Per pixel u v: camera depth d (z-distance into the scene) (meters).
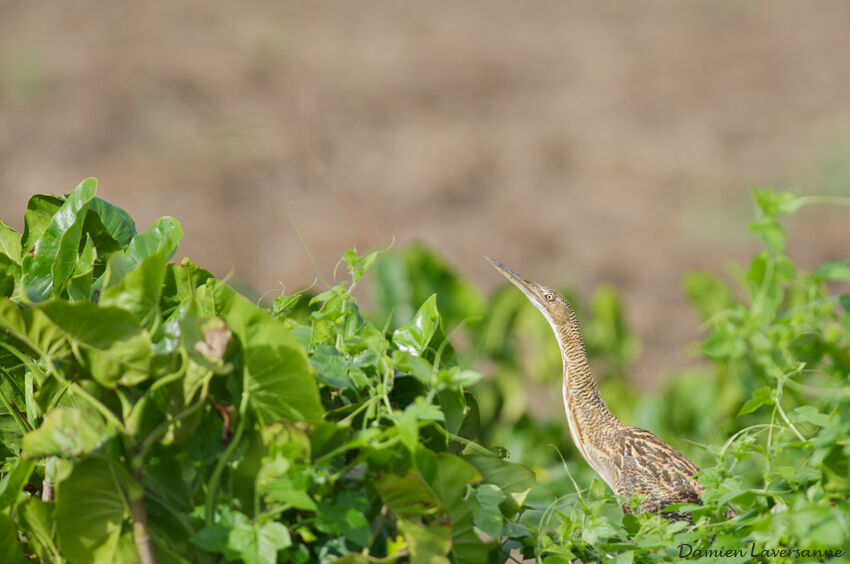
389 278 11.80
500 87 38.19
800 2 46.94
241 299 4.48
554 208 27.77
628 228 26.38
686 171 30.30
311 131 30.02
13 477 4.97
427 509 4.61
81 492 4.43
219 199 27.14
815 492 5.09
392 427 4.62
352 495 4.59
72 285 5.14
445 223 26.42
